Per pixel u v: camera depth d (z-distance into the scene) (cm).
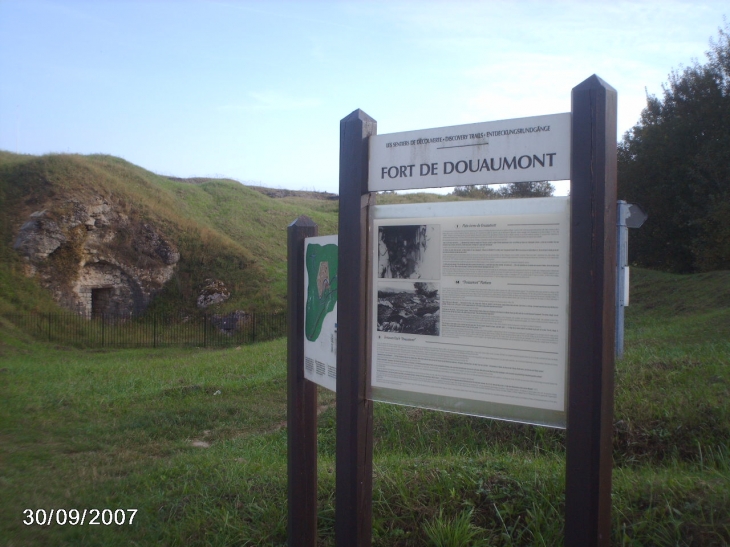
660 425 479
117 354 1702
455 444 530
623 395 539
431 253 291
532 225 263
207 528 386
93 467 559
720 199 1761
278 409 793
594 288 235
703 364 627
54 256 2133
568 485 241
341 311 311
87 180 2323
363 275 308
